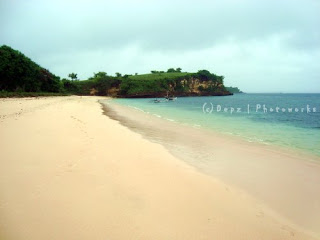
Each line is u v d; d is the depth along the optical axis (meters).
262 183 6.79
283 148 11.39
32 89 68.19
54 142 9.20
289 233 4.36
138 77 140.75
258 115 32.19
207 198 5.52
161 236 3.91
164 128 17.17
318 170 8.08
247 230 4.33
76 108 28.78
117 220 4.24
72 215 4.27
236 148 11.26
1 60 56.56
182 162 8.50
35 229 3.80
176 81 131.88
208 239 3.95
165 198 5.32
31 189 5.13
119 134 12.91
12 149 7.86
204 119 25.06
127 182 6.00
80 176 6.08
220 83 150.25
